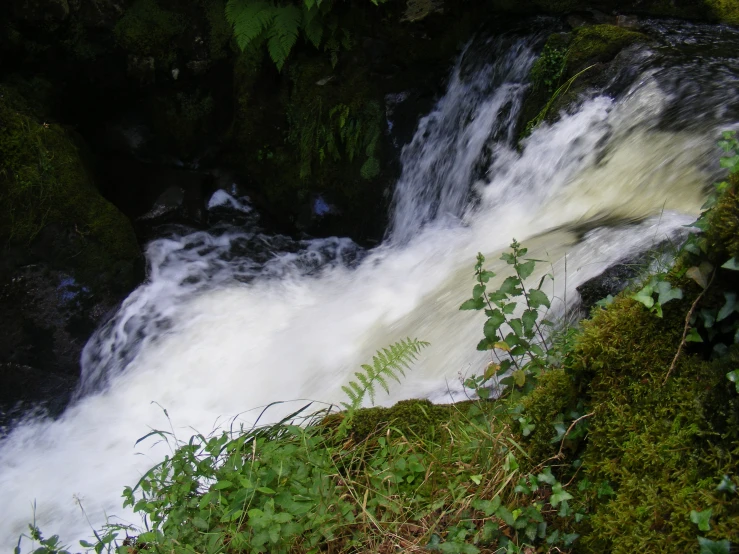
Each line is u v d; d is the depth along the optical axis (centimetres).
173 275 636
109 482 436
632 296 232
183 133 719
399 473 262
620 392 227
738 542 179
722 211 203
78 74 672
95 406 515
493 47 610
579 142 500
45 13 633
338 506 242
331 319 527
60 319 559
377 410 310
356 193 677
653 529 201
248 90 691
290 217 705
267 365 500
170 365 533
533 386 277
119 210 643
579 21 579
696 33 546
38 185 565
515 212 524
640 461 214
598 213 457
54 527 404
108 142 720
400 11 632
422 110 658
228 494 256
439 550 229
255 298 607
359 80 661
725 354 209
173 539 241
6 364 541
